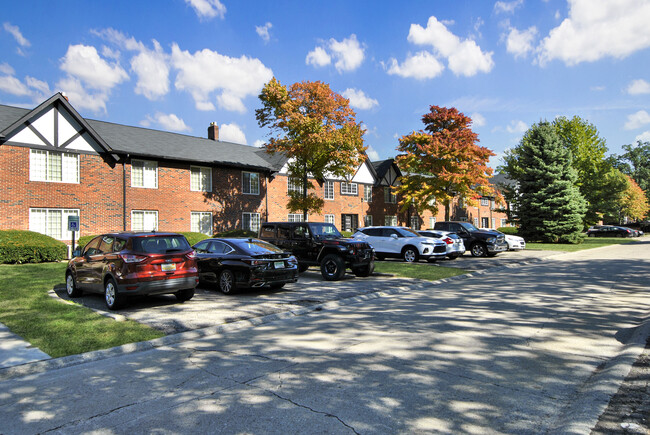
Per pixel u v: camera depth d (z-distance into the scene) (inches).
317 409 153.0
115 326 276.7
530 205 1359.5
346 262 511.5
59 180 759.7
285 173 1170.0
